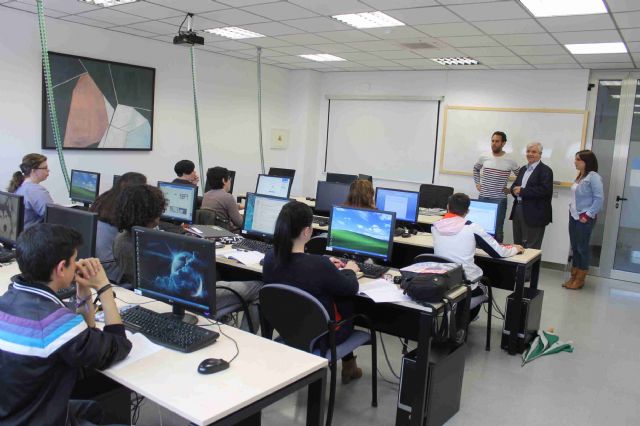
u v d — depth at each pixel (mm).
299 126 8453
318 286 2385
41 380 1407
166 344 1837
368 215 3238
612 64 5902
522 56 5828
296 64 7770
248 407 1531
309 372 1738
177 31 5691
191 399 1496
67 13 5059
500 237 4477
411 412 2486
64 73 5457
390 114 7922
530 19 4203
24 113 5211
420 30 4879
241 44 6324
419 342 2438
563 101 6523
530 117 6738
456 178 7441
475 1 3809
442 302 2475
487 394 3088
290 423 2641
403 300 2496
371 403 2883
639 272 6230
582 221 5562
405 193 4684
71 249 1528
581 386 3270
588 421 2834
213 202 4352
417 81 7621
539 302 3916
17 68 5098
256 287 3057
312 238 3695
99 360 1538
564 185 6543
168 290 2051
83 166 5816
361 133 8227
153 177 6582
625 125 6223
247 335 2010
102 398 2137
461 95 7270
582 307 5043
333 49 6242
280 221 2393
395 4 4031
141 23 5383
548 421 2809
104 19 5266
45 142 5395
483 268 4016
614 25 4191
